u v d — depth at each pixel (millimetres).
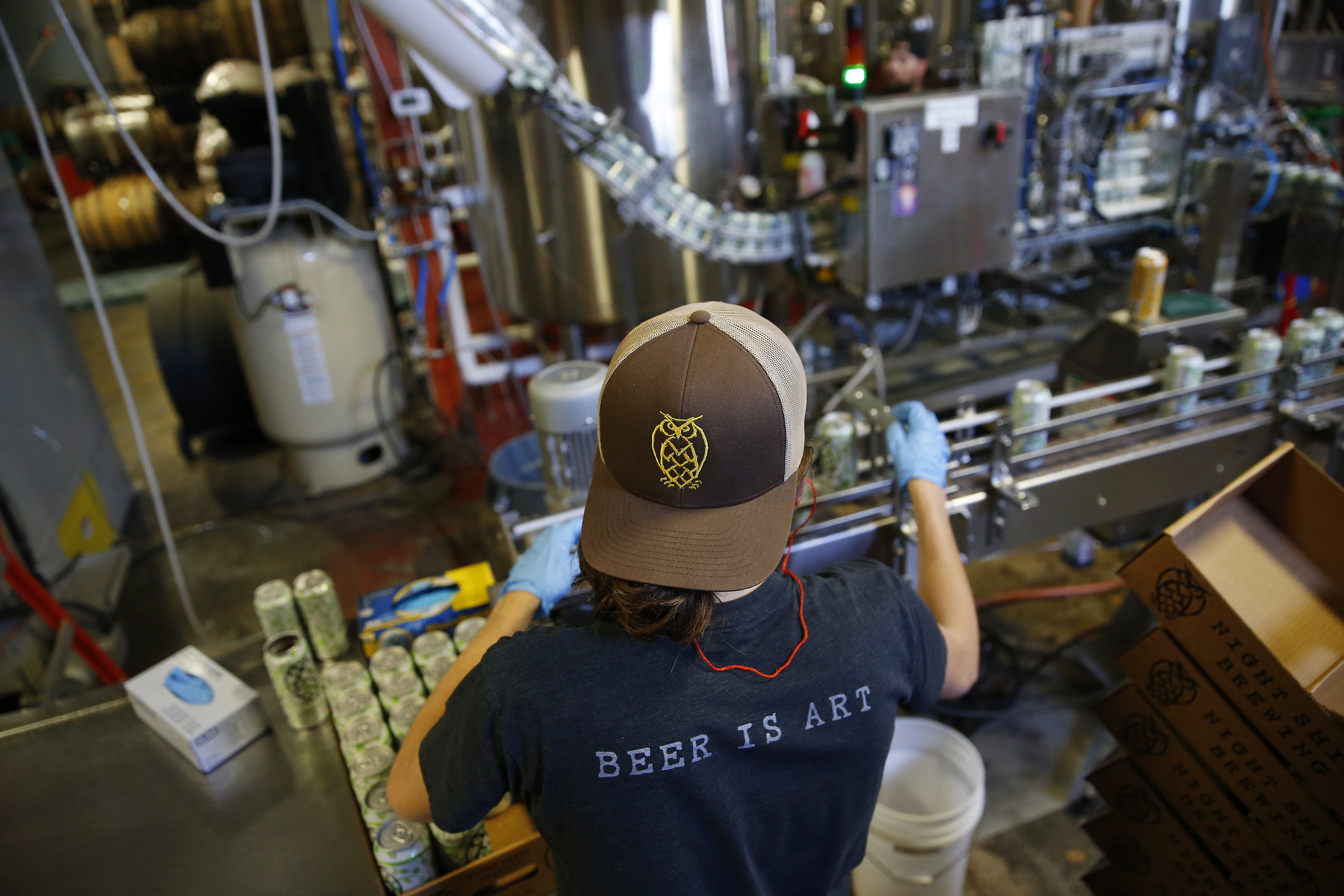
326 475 3184
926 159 2221
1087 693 1964
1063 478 1464
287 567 2750
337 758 1156
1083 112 2475
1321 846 1061
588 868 672
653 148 2488
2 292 2430
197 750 1121
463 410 3516
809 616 697
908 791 1476
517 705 634
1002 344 2676
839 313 2693
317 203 2703
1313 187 2354
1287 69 2838
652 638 649
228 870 1003
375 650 1297
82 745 1187
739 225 2510
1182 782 1204
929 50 2580
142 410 4074
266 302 2795
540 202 2600
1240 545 1143
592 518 667
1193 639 1094
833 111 2311
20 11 3328
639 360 625
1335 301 2391
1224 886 1214
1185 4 2449
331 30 2789
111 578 2488
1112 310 2777
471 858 1035
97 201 4805
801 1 2828
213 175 2902
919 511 1052
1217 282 2168
